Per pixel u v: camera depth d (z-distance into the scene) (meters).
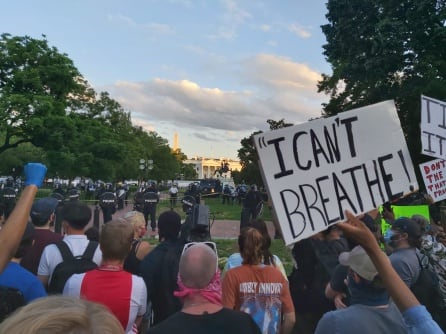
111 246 2.63
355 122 2.46
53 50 28.30
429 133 4.05
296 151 2.38
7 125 24.92
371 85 22.00
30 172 1.98
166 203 32.12
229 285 3.01
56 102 27.39
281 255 10.72
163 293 3.22
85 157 29.86
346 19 20.59
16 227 1.82
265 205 26.14
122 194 26.25
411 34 19.42
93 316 0.89
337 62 23.48
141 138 71.25
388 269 1.66
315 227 2.32
